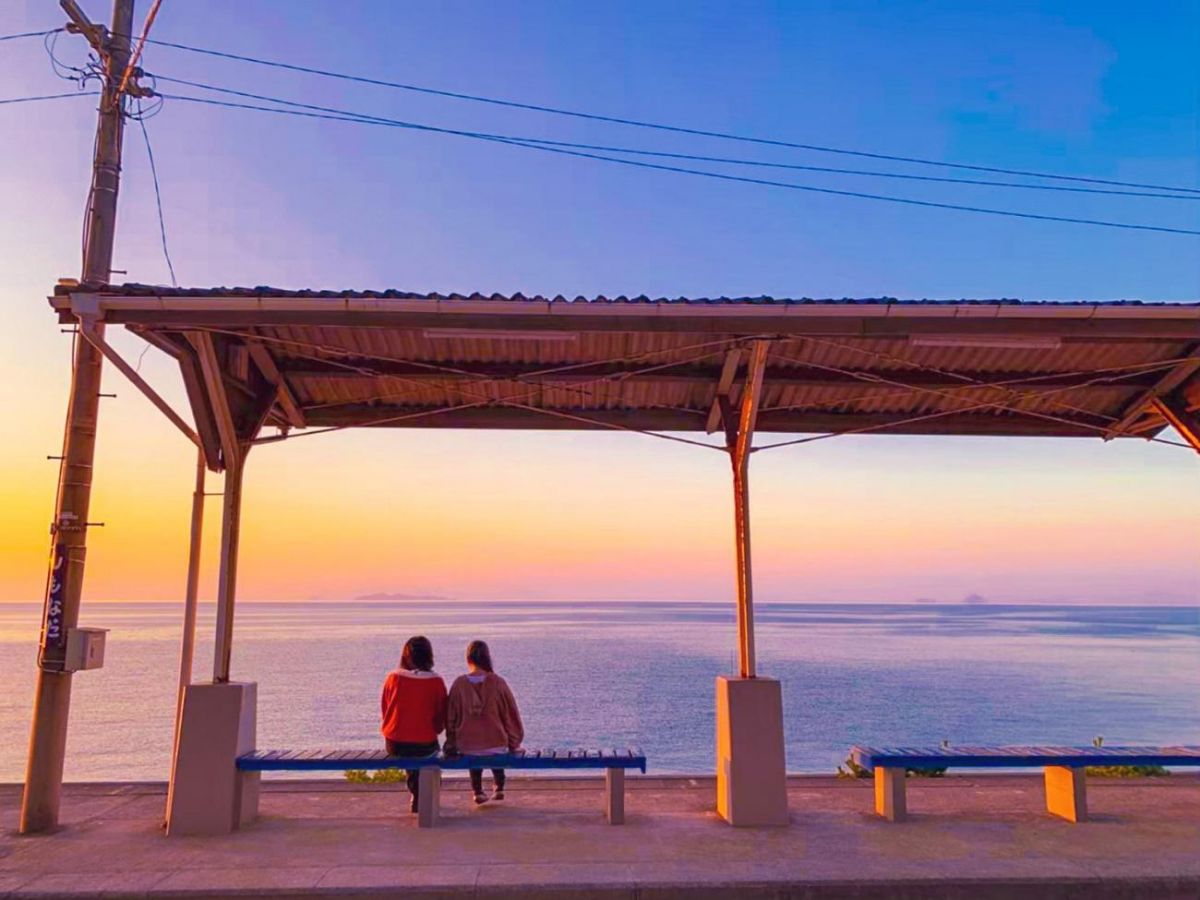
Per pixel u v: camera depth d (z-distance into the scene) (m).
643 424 9.31
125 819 7.71
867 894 5.84
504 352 8.23
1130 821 7.53
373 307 6.79
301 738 27.77
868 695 40.81
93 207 8.10
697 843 6.81
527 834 7.11
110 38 8.34
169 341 7.31
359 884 5.79
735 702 7.53
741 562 7.91
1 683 47.50
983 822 7.50
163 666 58.84
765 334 7.13
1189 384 8.60
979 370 8.73
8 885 5.84
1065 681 48.25
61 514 7.66
